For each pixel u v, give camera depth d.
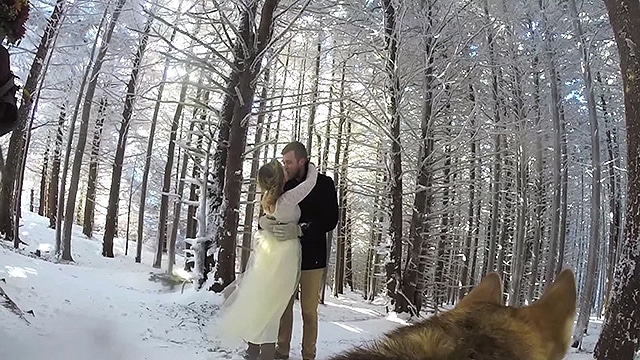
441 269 22.11
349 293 31.84
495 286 1.67
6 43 5.54
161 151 29.59
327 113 22.84
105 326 6.38
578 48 18.09
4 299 6.27
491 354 1.31
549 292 1.51
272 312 5.94
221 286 8.78
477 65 16.38
